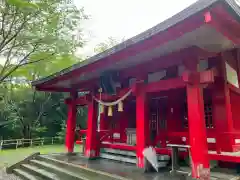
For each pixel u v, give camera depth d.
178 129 7.35
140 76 6.07
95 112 8.50
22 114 23.30
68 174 5.81
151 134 6.82
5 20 10.61
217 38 4.23
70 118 9.88
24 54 12.05
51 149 17.19
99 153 8.32
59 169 6.48
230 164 5.73
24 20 10.76
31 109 23.98
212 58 6.42
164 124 8.36
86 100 8.55
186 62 4.73
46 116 25.31
